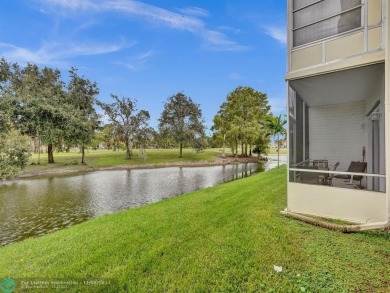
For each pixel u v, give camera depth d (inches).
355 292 100.9
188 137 1350.9
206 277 115.6
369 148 257.1
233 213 221.1
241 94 1546.5
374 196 173.6
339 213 188.5
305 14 207.6
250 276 114.7
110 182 655.1
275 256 132.8
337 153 302.2
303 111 277.9
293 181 217.5
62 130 938.1
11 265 144.4
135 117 1208.8
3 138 471.2
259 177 523.2
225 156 1503.4
